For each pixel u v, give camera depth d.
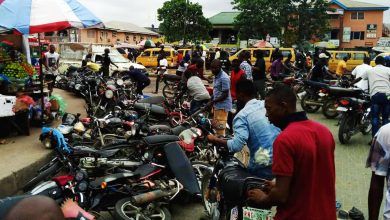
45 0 7.16
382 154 2.89
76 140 6.34
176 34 38.38
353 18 51.03
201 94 8.54
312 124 2.63
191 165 5.04
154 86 19.94
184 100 11.30
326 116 11.87
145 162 5.07
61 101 9.66
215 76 7.56
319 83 12.25
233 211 3.56
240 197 3.46
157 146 5.09
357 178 6.54
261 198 2.70
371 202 2.98
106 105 9.71
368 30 50.66
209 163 5.86
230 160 4.33
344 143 8.84
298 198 2.50
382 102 8.16
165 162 5.02
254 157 3.77
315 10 40.94
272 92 2.73
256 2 41.34
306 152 2.46
